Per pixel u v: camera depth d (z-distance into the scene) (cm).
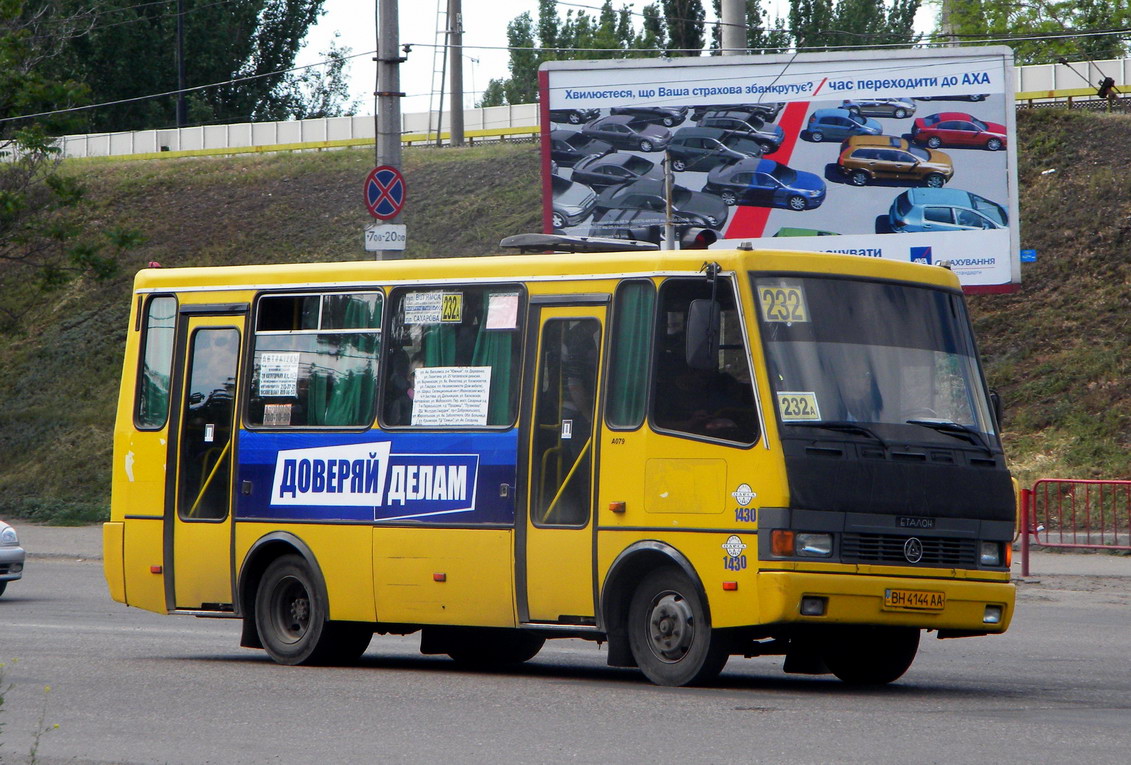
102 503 3541
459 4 5862
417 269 1473
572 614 1320
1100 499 2416
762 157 3297
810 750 955
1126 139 4116
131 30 9231
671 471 1266
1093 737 1007
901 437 1266
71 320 4597
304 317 1540
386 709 1159
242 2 9994
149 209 5381
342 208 5038
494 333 1411
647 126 3372
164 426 1605
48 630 1812
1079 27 6638
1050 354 3356
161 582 1589
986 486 1290
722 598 1228
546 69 3422
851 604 1209
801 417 1233
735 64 3312
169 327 1625
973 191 3180
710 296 1273
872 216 3238
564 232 3434
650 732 1034
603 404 1317
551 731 1043
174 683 1325
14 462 3894
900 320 1320
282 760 938
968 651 1630
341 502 1477
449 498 1406
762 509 1208
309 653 1484
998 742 984
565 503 1333
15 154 4178
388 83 2369
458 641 1559
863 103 3241
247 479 1541
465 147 5581
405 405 1455
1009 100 3152
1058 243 3750
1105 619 1947
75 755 962
